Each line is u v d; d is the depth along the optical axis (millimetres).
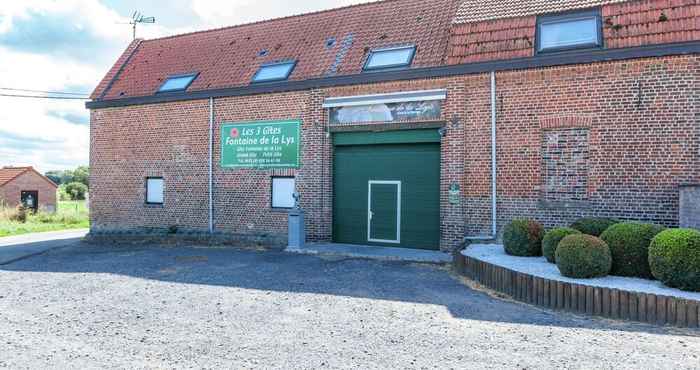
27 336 5547
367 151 12484
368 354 4902
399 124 11734
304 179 12828
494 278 7801
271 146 13281
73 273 9453
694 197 8453
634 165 9562
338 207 12797
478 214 10875
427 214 11758
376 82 11898
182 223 14539
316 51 13648
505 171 10625
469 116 10992
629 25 9789
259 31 15789
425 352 4949
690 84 9180
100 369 4551
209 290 7828
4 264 10844
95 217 15961
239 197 13727
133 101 15234
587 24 10320
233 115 13836
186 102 14562
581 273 6730
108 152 15812
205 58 15648
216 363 4688
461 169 10992
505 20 11023
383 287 7984
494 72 10703
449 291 7676
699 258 5926
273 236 13117
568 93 10102
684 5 9531
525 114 10477
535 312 6449
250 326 5883
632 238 6918
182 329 5773
